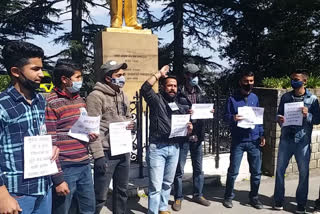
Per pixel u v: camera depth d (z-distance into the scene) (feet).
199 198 16.51
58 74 9.89
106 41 29.73
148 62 31.30
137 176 18.51
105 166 11.27
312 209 16.16
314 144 22.43
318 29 47.75
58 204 9.94
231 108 15.67
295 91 15.05
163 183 14.05
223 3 64.08
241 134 15.57
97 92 11.60
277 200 15.83
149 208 13.32
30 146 7.80
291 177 21.21
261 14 58.29
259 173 16.05
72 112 10.03
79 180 10.55
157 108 13.02
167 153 13.29
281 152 15.51
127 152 12.08
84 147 10.44
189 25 71.36
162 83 13.51
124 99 12.46
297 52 49.52
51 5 69.56
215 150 22.80
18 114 7.64
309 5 44.14
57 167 9.05
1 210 7.12
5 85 23.40
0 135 7.39
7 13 67.31
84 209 10.85
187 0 68.54
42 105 8.45
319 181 20.38
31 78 7.79
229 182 16.08
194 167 16.40
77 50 60.34
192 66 15.17
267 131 21.62
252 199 16.30
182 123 13.08
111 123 11.67
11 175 7.65
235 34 63.82
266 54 56.95
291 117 14.75
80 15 66.39
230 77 62.75
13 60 7.66
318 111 14.99
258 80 55.98
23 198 7.87
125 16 32.32
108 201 16.55
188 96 15.40
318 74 45.85
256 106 15.79
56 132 9.74
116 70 11.78
